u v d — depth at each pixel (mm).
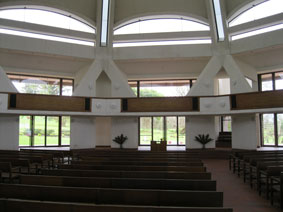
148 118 21062
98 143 19859
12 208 3367
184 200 3801
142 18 18812
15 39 16203
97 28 17641
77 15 17953
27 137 19000
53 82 20125
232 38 17453
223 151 15695
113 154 10867
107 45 18031
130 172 5793
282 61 17266
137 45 18422
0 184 4203
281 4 15977
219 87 21344
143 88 21000
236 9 16906
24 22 16406
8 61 17750
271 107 14094
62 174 5926
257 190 7273
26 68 18578
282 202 5539
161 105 16703
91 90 17625
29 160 8227
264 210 5516
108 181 4879
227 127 20688
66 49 17422
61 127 20250
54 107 16047
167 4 17969
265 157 8984
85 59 18266
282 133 18078
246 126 16250
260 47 15797
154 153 11344
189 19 18562
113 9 17234
